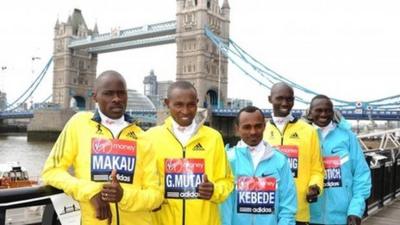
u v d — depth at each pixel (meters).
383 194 9.14
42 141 89.44
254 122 4.12
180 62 91.31
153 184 3.25
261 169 4.17
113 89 3.19
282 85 4.98
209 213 3.65
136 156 3.22
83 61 118.06
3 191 2.84
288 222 4.08
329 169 5.16
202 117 3.80
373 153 9.49
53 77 118.44
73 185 2.94
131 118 3.34
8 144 80.12
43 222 3.25
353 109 55.91
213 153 3.69
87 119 3.23
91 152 3.12
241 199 4.16
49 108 96.31
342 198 5.11
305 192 4.85
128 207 3.02
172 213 3.62
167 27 94.94
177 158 3.65
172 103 3.70
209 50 90.62
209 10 90.56
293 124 4.97
